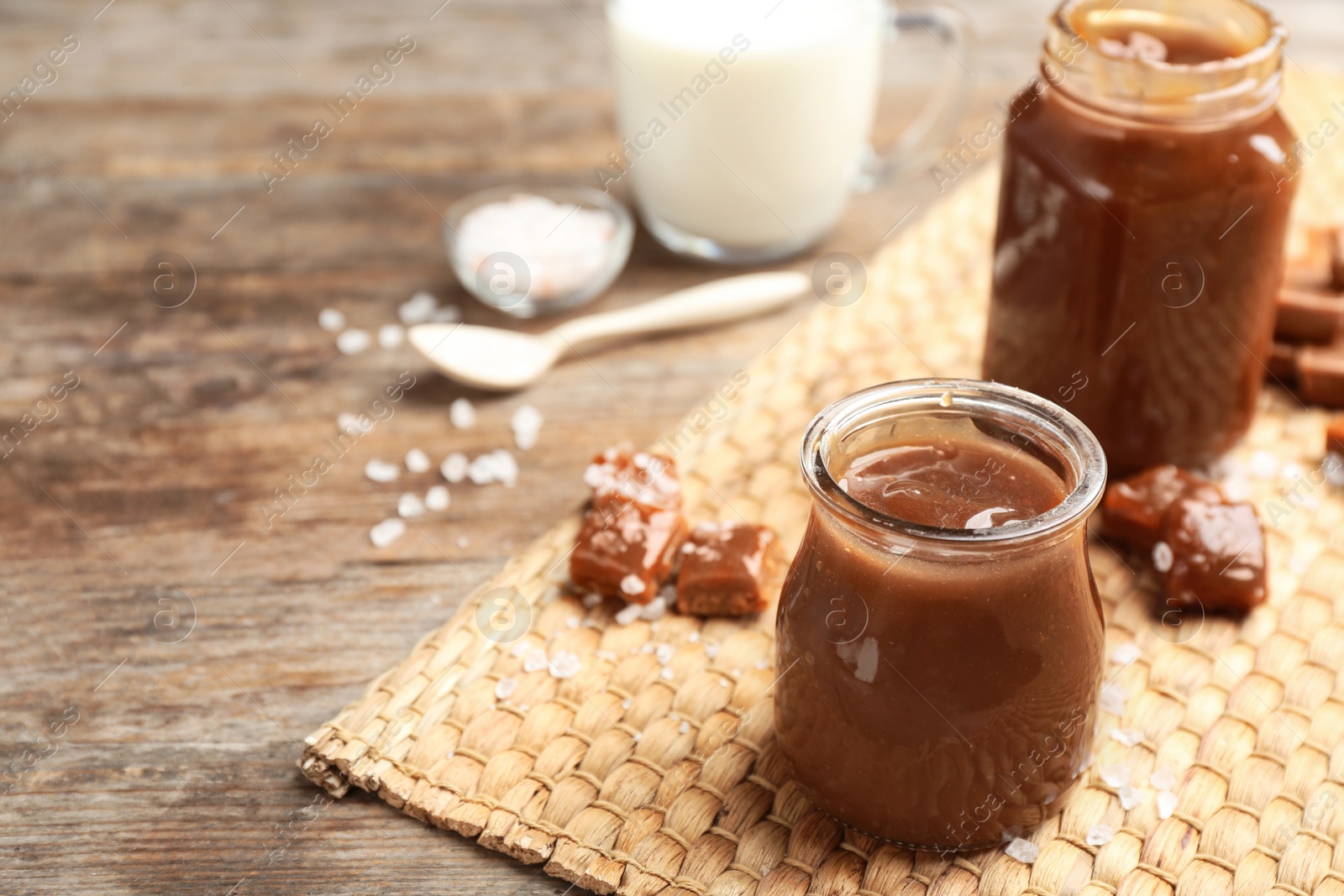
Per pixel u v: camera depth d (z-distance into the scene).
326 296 0.94
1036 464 0.72
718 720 0.77
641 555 0.79
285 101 1.06
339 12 1.14
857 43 0.92
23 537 0.83
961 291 0.92
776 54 0.90
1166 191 0.78
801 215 0.95
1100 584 0.80
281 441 0.87
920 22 0.98
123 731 0.77
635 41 0.92
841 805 0.73
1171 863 0.73
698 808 0.74
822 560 0.72
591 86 1.08
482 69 1.09
